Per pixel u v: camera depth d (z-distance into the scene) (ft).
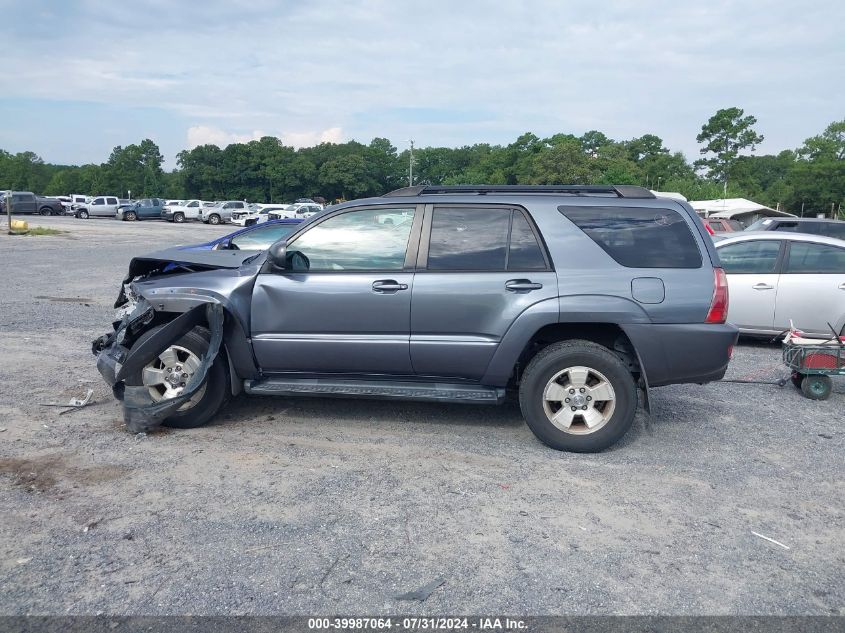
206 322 17.08
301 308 16.55
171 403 16.25
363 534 11.93
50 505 12.75
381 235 16.72
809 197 243.19
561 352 15.74
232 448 15.88
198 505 12.90
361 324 16.35
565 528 12.31
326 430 17.28
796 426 18.63
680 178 301.02
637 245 16.02
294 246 16.99
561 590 10.33
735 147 311.06
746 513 13.10
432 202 16.72
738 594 10.32
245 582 10.36
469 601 10.00
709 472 15.11
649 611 9.84
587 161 277.23
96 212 176.35
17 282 46.16
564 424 15.99
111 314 34.14
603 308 15.52
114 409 18.53
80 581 10.29
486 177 355.97
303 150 418.51
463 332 16.08
